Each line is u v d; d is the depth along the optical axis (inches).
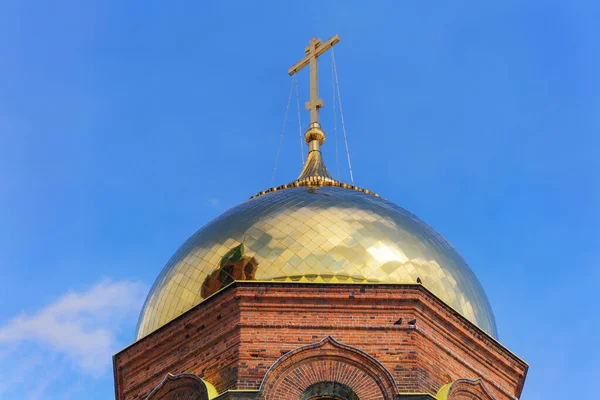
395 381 1190.9
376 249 1294.3
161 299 1328.7
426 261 1314.0
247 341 1222.3
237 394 1166.3
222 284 1279.5
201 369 1237.7
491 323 1358.3
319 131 1579.7
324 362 1203.9
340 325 1235.2
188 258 1333.7
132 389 1291.8
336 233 1300.4
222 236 1327.5
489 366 1301.7
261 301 1249.4
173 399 1235.2
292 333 1228.5
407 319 1245.1
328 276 1263.5
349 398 1194.6
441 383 1227.9
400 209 1396.4
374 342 1226.0
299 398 1184.8
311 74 1633.9
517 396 1325.0
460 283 1332.4
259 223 1323.8
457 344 1278.3
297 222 1315.2
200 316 1270.9
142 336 1333.7
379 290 1254.9
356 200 1370.6
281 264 1274.6
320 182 1492.4
